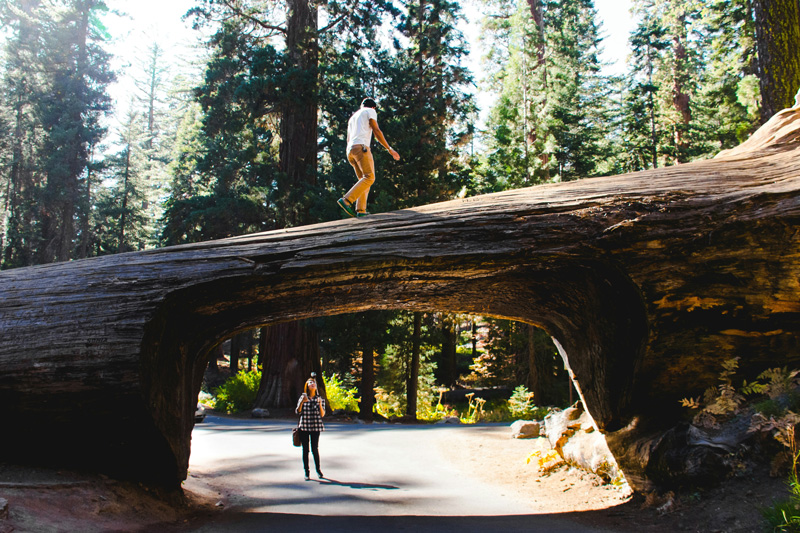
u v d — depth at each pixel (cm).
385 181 2334
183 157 3859
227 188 2705
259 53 2409
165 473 658
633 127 3466
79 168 3972
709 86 3541
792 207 601
